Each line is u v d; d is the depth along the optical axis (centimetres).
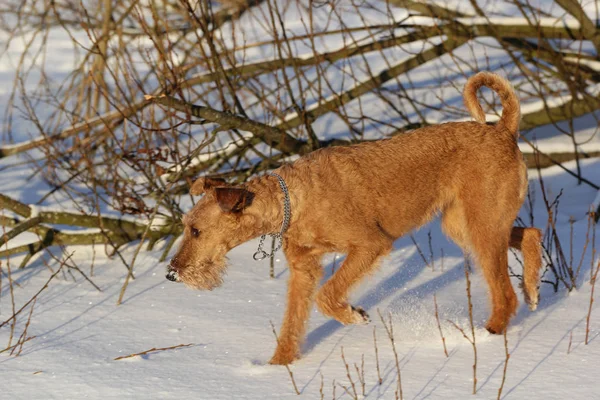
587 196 695
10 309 512
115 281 565
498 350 397
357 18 1280
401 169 442
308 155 446
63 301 525
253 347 431
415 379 365
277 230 430
